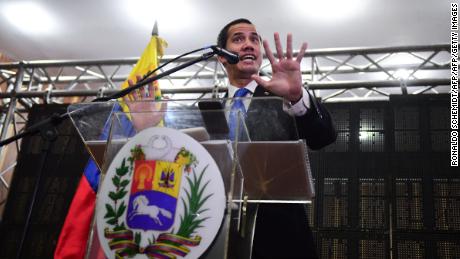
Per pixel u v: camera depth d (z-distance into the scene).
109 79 6.21
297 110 1.75
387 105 4.64
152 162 1.24
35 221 4.93
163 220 1.19
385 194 4.36
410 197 4.30
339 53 5.59
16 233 4.96
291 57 1.73
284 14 6.37
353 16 6.29
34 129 1.97
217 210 1.18
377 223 4.28
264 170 1.40
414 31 6.41
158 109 1.38
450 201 4.21
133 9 6.50
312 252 1.61
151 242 1.18
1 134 5.92
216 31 6.68
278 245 1.58
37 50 7.46
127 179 1.25
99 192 1.26
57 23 6.91
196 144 1.25
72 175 5.04
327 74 5.77
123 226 1.21
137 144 1.27
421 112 4.56
